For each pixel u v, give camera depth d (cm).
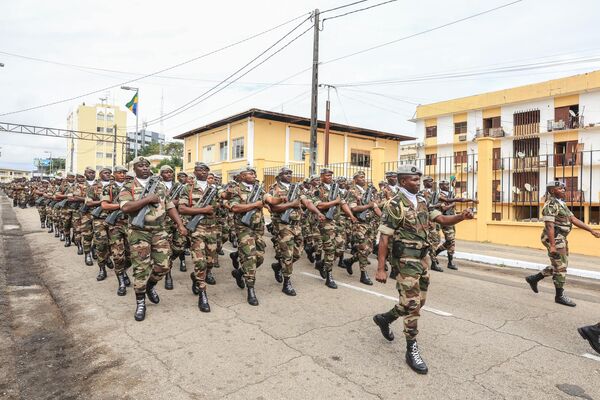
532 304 562
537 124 3281
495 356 382
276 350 389
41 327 456
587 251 927
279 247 596
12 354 385
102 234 669
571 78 3089
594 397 308
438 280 709
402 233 367
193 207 551
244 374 340
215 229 628
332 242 636
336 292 608
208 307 511
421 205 375
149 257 487
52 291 610
